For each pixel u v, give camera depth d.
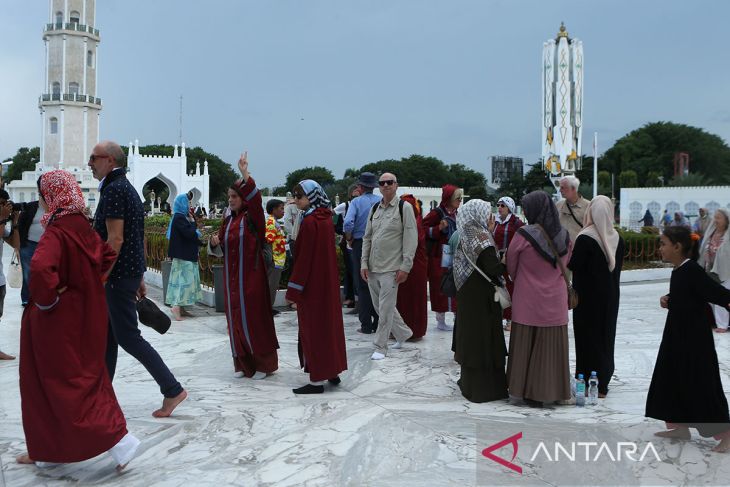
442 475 3.48
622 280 14.06
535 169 57.00
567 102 23.08
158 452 3.84
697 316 3.81
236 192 5.59
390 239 6.28
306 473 3.52
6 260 15.20
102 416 3.41
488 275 4.87
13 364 5.98
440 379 5.61
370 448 3.89
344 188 60.84
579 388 4.82
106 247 3.80
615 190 63.53
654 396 3.95
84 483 3.40
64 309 3.37
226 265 5.63
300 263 5.09
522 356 4.78
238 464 3.65
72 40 61.91
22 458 3.68
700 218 16.23
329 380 5.36
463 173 96.31
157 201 64.88
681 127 73.44
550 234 4.73
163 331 4.52
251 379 5.61
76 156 62.38
